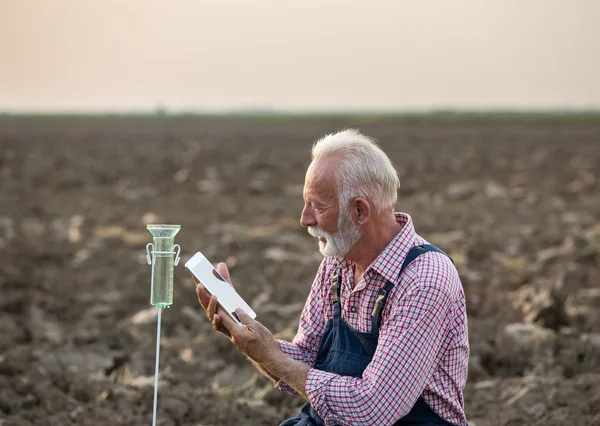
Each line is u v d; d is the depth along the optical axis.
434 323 3.46
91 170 24.89
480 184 21.20
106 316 9.04
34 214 16.42
